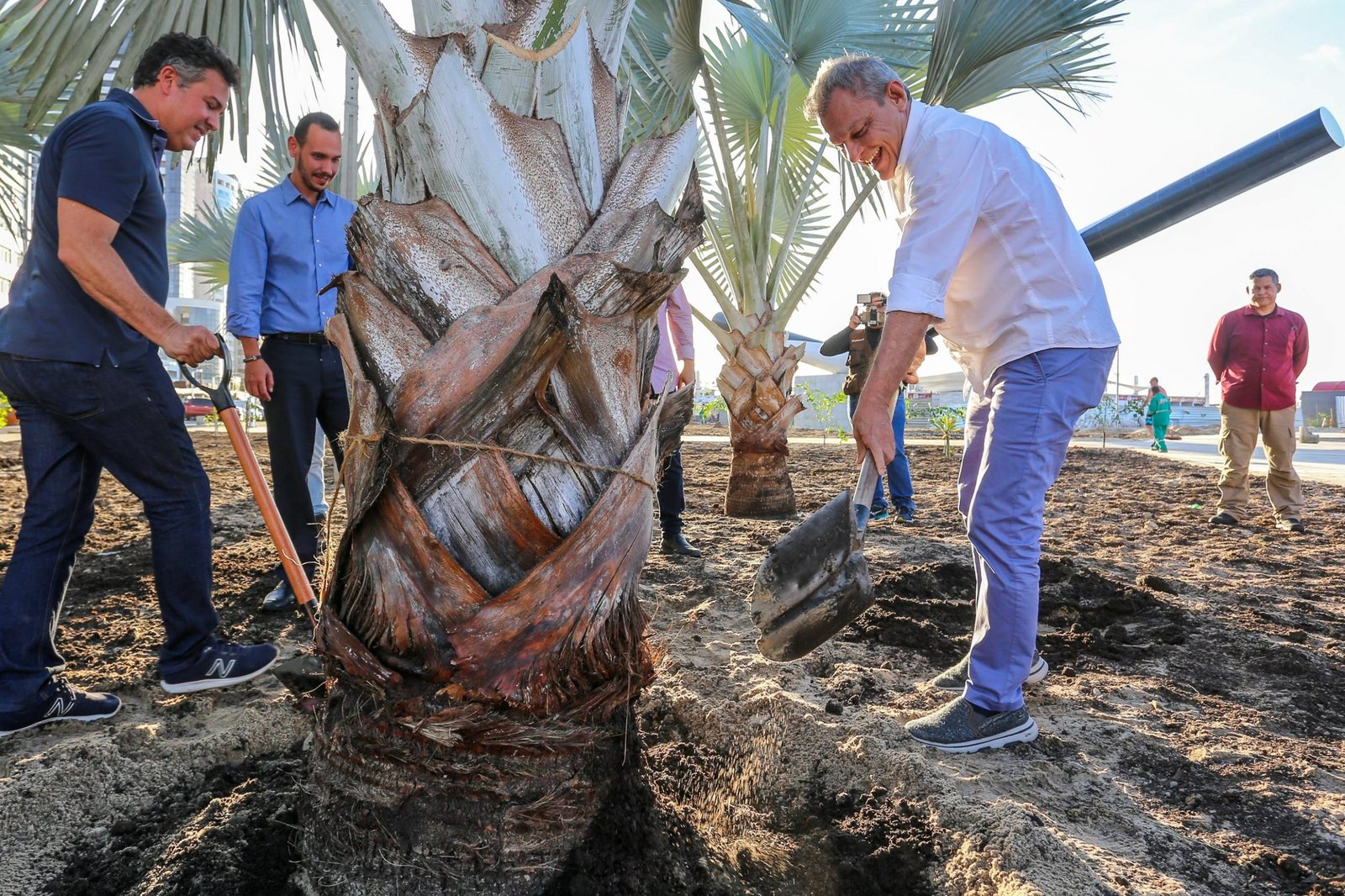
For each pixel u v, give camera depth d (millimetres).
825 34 5367
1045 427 2123
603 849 1441
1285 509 5438
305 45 2861
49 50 2561
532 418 1257
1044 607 3406
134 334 2182
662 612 3193
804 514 5750
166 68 2174
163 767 1890
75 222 1958
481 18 1441
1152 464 10047
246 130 2719
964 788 1873
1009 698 2105
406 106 1346
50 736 2096
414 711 1219
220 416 2082
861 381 5492
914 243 2025
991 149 2051
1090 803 1840
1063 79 4996
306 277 3109
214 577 3621
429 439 1211
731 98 6359
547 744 1273
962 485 2537
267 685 2428
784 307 5621
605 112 1506
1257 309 5520
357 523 1256
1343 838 1713
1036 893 1418
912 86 5578
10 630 2129
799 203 5797
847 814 1812
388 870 1305
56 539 2209
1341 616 3340
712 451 12695
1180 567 4262
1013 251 2109
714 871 1518
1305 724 2311
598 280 1269
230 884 1426
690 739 2182
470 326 1229
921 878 1584
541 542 1251
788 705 2152
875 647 2898
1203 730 2244
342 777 1341
